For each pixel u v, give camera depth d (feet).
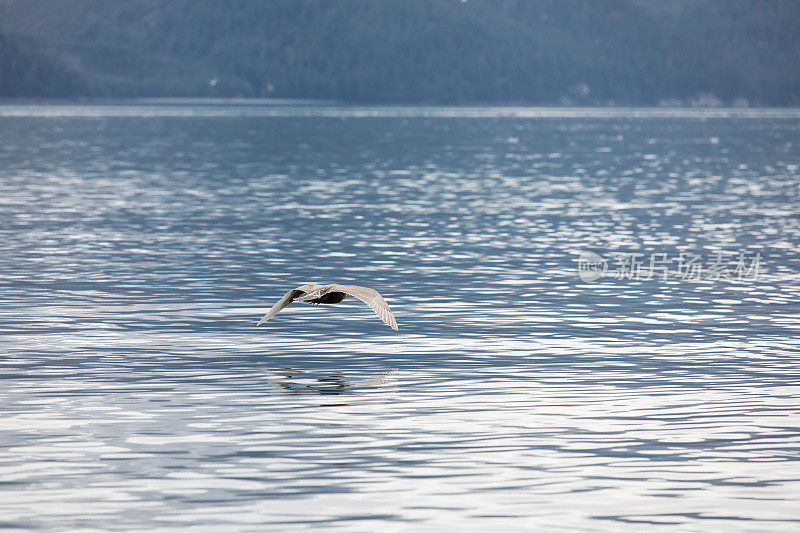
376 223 196.75
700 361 91.66
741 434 70.59
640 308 116.57
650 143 567.59
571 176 324.60
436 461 65.05
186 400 78.69
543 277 136.87
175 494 59.52
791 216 209.87
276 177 317.42
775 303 119.65
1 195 249.96
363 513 56.95
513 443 68.59
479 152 472.44
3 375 85.51
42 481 61.26
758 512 57.11
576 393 81.05
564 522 55.77
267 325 106.73
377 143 559.38
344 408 76.69
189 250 160.04
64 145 510.99
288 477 62.23
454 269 142.92
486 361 91.61
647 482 61.52
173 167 359.87
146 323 106.93
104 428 71.41
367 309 115.85
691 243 169.68
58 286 127.75
